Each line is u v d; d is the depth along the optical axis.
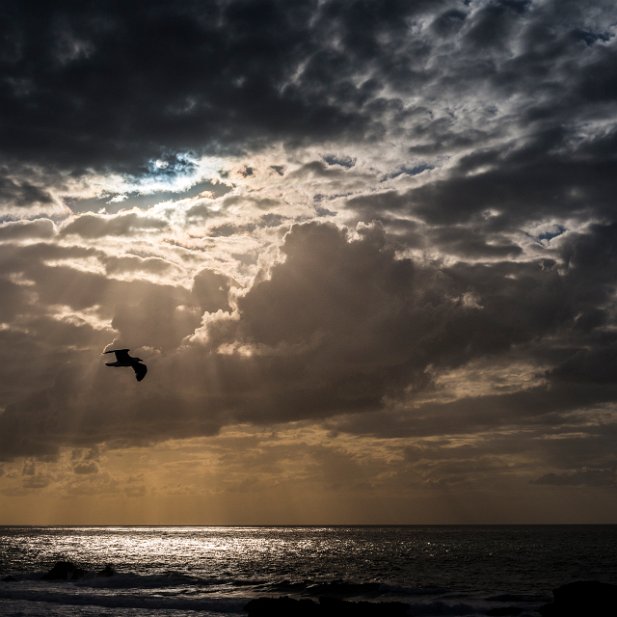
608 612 48.47
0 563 112.00
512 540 187.12
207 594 65.88
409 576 84.62
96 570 93.94
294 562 110.19
